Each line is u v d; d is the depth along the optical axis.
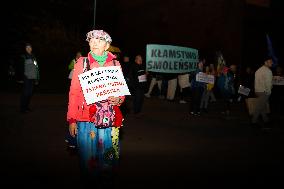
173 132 11.51
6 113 13.84
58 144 9.13
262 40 25.77
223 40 25.02
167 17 27.58
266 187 6.57
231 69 16.05
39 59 25.52
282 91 17.92
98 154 4.91
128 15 29.97
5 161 7.52
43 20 27.59
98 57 4.93
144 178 6.75
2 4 26.34
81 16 29.17
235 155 8.86
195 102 15.57
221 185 6.57
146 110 16.52
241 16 24.70
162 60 15.90
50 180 6.42
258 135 11.62
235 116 15.79
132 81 14.32
